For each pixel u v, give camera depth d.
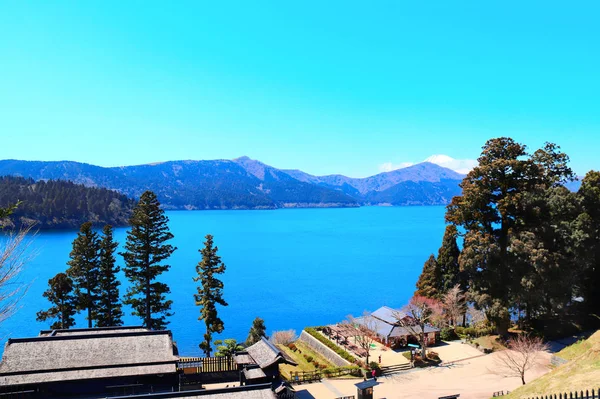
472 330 61.75
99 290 57.66
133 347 39.25
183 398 27.52
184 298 116.50
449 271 70.38
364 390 37.09
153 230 57.94
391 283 141.00
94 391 36.50
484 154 63.44
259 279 147.50
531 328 59.00
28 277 129.50
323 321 96.81
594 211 59.03
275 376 39.75
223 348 52.56
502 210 58.44
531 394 29.88
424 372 49.19
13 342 37.50
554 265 52.16
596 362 31.23
